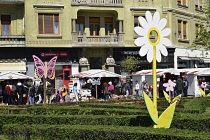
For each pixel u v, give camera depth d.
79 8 35.69
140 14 37.47
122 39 36.50
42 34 34.84
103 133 10.19
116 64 36.91
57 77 34.81
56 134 10.92
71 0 35.56
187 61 41.25
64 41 35.28
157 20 12.48
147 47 12.26
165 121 11.51
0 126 12.84
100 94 31.72
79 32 36.66
